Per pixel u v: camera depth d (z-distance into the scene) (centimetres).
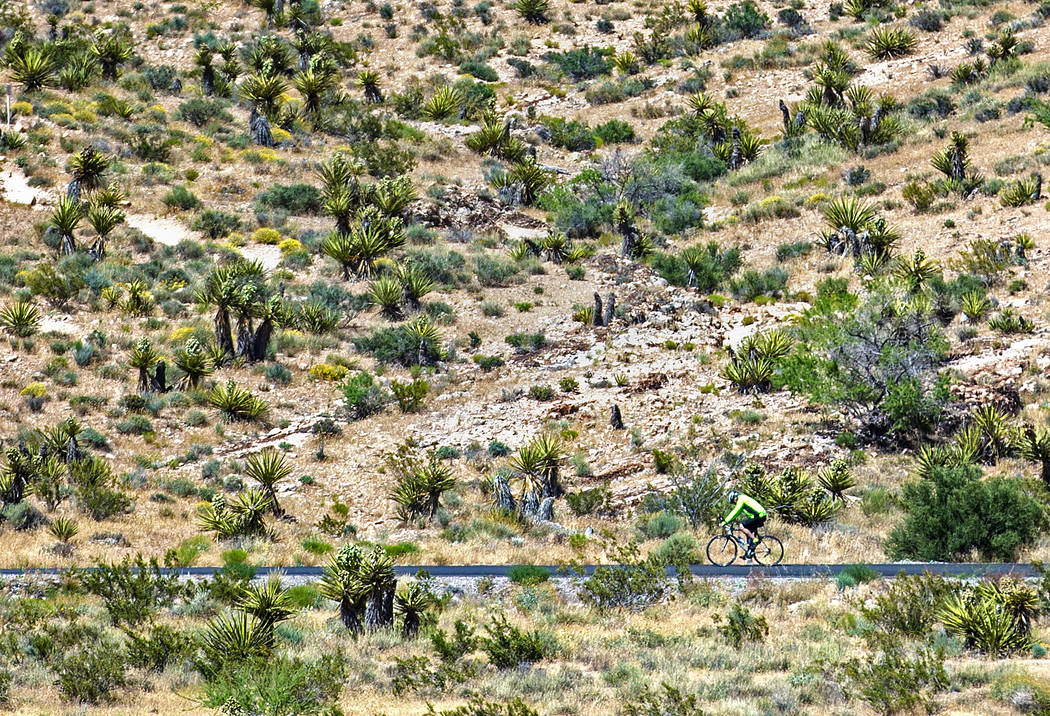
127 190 5122
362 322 4338
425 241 5156
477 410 3678
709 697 1491
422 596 2034
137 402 3597
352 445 3494
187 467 3319
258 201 5244
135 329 4100
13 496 2905
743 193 5634
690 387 3753
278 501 3130
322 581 2116
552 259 5044
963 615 1711
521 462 3130
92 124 5656
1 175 5019
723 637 1794
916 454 3136
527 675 1625
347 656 1745
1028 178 5009
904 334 3416
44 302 4178
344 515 3056
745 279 4641
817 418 3416
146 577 2100
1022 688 1426
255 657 1636
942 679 1470
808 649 1694
